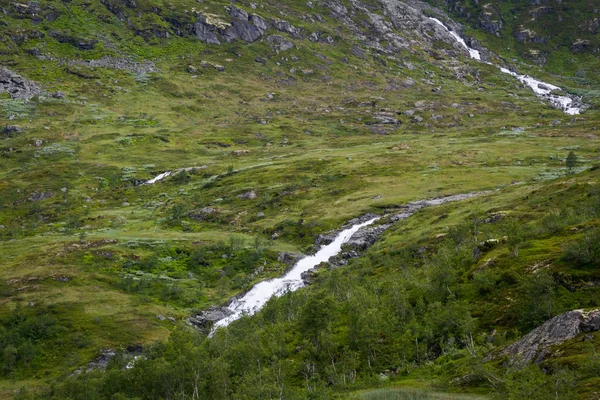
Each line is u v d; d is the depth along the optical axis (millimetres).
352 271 102000
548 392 31328
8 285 111125
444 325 56531
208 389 55688
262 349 62375
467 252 71875
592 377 31906
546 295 49344
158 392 57781
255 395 50438
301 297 87062
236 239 133500
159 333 96438
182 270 123688
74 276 115625
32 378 85562
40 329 95688
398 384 47375
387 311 64312
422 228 114750
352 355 56875
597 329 37719
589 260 51938
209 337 87625
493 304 55406
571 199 97625
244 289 113375
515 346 42188
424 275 77250
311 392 51031
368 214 139750
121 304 105750
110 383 62469
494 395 36375
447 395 39781
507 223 79125
